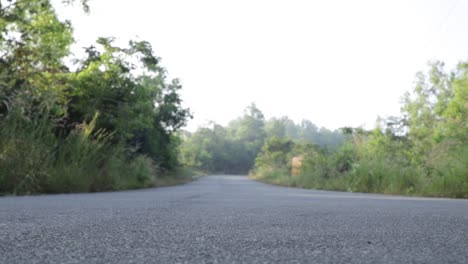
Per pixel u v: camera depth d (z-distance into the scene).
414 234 2.52
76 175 10.08
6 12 13.46
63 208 4.07
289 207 4.63
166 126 27.28
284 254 1.86
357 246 2.08
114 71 16.06
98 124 15.38
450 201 7.02
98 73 15.84
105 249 1.94
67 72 16.05
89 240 2.18
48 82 13.09
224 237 2.35
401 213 3.96
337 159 21.86
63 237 2.26
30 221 2.94
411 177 14.47
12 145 8.55
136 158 16.92
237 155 127.31
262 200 6.19
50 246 1.99
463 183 12.33
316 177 21.58
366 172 16.28
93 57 16.64
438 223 3.11
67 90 15.11
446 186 12.58
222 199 6.32
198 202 5.41
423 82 39.66
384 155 18.58
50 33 15.86
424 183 13.62
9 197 6.50
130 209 4.08
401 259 1.77
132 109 16.52
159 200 5.80
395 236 2.44
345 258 1.78
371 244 2.14
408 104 39.84
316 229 2.73
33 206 4.29
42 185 9.04
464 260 1.76
